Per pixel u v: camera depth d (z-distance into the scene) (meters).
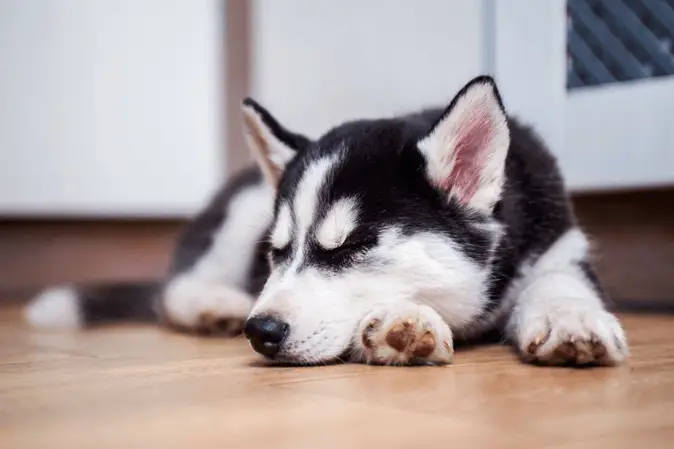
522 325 0.59
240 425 0.41
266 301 0.58
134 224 1.33
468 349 0.63
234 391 0.49
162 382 0.52
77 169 1.21
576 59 0.91
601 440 0.38
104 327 0.88
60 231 1.29
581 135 0.90
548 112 0.92
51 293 0.93
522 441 0.38
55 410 0.45
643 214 0.92
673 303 0.90
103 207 1.22
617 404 0.44
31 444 0.39
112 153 1.22
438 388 0.49
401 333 0.56
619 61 0.89
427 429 0.40
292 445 0.38
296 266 0.61
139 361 0.61
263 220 0.79
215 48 1.24
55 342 0.75
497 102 0.62
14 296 1.27
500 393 0.47
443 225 0.61
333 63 1.06
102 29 1.19
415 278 0.60
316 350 0.57
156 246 1.34
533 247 0.68
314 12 1.08
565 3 0.90
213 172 1.25
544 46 0.91
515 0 0.92
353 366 0.57
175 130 1.23
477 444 0.38
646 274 0.92
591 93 0.89
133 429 0.41
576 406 0.44
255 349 0.58
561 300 0.59
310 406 0.45
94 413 0.44
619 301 0.93
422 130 0.66
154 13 1.21
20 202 1.19
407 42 0.99
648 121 0.86
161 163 1.23
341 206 0.60
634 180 0.88
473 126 0.62
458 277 0.61
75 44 1.19
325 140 0.67
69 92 1.19
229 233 0.84
